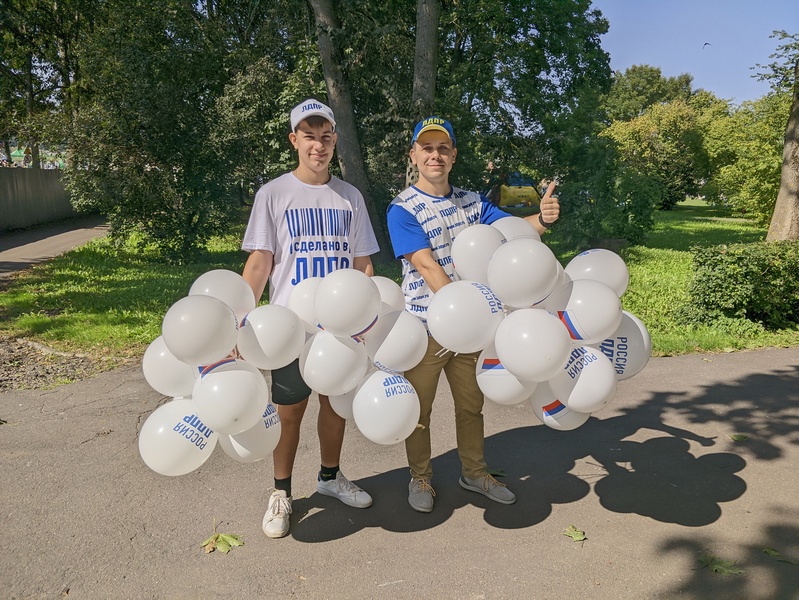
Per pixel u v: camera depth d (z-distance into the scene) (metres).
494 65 17.75
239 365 2.47
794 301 7.52
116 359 6.04
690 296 7.77
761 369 5.72
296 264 2.90
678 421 4.46
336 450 3.22
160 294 9.60
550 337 2.37
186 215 13.45
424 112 11.06
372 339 2.61
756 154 19.66
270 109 13.80
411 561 2.76
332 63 11.77
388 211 3.06
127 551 2.84
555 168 17.27
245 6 19.23
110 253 14.68
